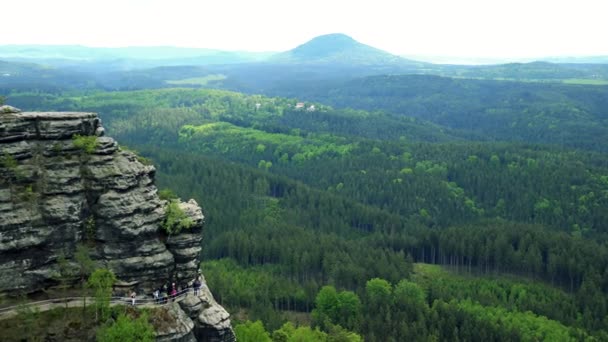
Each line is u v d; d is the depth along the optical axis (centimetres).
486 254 19488
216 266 18012
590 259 18188
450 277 18925
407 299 14788
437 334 13100
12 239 6631
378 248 19962
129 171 7394
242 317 14050
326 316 14038
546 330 13888
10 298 6675
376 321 13400
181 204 7850
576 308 15538
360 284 16775
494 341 13125
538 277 19212
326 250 18788
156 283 7338
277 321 13700
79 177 7125
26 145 7006
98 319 6700
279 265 18712
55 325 6525
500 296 16762
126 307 6912
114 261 7138
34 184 6956
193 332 7206
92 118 7581
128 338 6400
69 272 6912
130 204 7244
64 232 6931
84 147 7281
